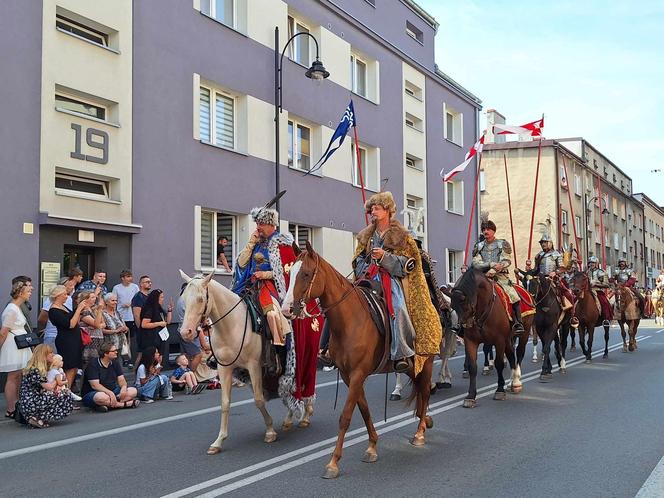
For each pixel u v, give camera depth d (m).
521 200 40.22
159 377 10.58
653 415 8.59
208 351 11.70
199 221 15.51
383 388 11.21
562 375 12.81
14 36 11.55
